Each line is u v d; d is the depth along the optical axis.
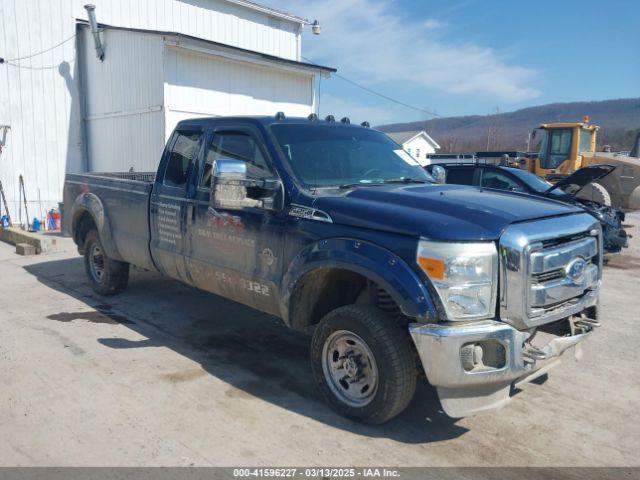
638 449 3.62
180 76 12.42
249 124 4.75
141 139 12.89
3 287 7.41
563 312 3.66
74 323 5.88
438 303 3.31
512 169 10.69
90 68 14.18
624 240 9.91
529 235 3.41
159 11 15.17
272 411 4.00
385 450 3.52
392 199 3.86
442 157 22.28
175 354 5.06
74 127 14.32
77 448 3.44
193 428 3.72
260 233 4.33
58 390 4.24
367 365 3.76
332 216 3.84
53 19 13.66
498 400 3.54
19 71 13.28
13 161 13.41
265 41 17.94
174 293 7.15
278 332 5.73
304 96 15.58
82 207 6.84
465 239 3.32
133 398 4.14
